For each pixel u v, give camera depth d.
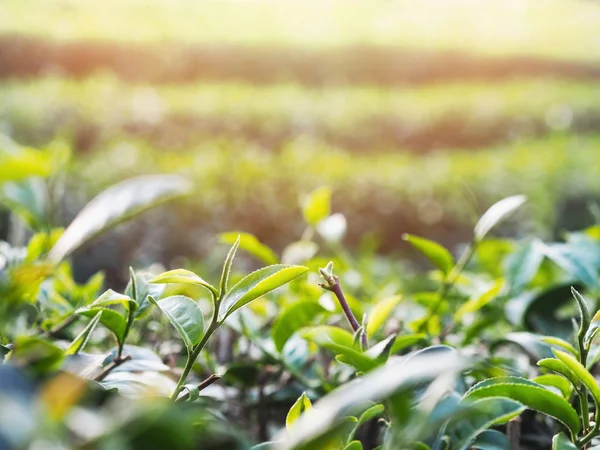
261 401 1.13
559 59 12.19
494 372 1.00
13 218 1.46
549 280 1.73
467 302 1.36
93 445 0.42
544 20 15.55
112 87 8.98
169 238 5.46
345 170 6.34
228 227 5.81
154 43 11.55
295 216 5.97
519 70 12.21
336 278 0.92
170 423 0.43
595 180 6.02
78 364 0.78
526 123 9.19
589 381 0.72
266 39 11.84
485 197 6.15
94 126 7.79
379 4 15.87
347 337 0.90
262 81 11.91
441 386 0.55
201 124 8.15
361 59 12.11
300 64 11.98
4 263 0.95
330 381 1.10
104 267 5.06
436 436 0.75
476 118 9.04
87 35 11.45
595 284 1.28
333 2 15.53
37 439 0.41
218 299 0.76
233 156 6.44
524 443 1.08
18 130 7.50
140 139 7.93
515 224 5.44
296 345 1.13
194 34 11.95
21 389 0.45
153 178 0.75
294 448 0.46
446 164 6.80
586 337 0.82
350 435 0.72
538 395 0.74
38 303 1.05
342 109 8.63
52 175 1.07
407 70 12.16
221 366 1.23
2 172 0.60
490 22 14.97
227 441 0.54
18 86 8.86
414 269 6.03
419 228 6.31
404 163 6.93
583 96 9.78
